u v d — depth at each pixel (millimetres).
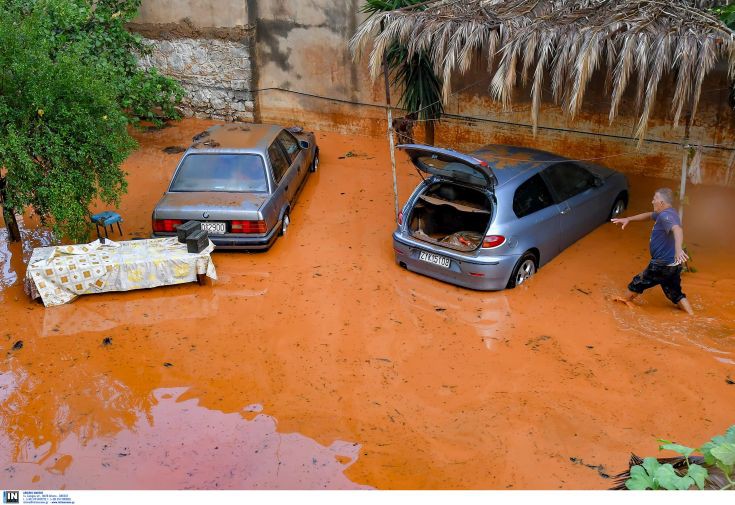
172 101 15273
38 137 7945
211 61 14586
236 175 9203
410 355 6762
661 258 7012
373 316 7477
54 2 11383
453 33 8156
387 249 9109
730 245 8852
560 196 8547
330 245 9234
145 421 5867
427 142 12219
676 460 2867
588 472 5188
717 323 7117
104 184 8586
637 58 6961
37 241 9500
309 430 5734
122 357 6785
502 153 9086
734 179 10430
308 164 11430
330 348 6902
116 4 13531
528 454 5402
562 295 7801
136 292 8070
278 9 13688
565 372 6414
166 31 14641
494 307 7602
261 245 8742
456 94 12273
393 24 8539
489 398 6082
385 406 6027
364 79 13367
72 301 7844
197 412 5984
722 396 5980
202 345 6984
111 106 8531
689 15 7309
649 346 6766
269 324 7355
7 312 7617
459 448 5496
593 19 7637
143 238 9477
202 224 8664
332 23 13250
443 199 8398
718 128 10242
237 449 5516
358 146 13500
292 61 13992
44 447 5570
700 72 6809
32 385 6348
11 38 7887
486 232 7598
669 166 10875
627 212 9977
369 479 5168
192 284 8234
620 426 5672
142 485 5129
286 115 14570
